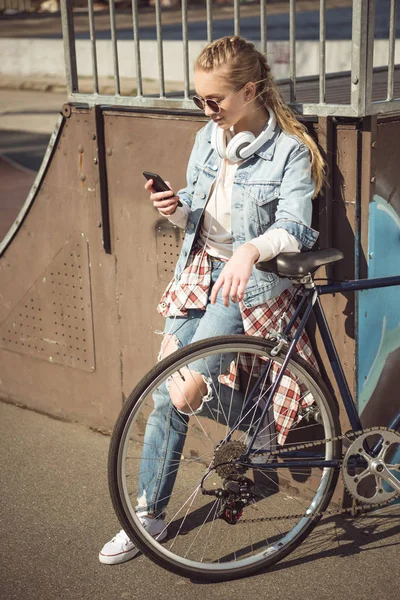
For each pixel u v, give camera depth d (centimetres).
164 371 253
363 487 296
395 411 302
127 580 269
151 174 261
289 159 253
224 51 246
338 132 264
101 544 288
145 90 1480
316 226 275
